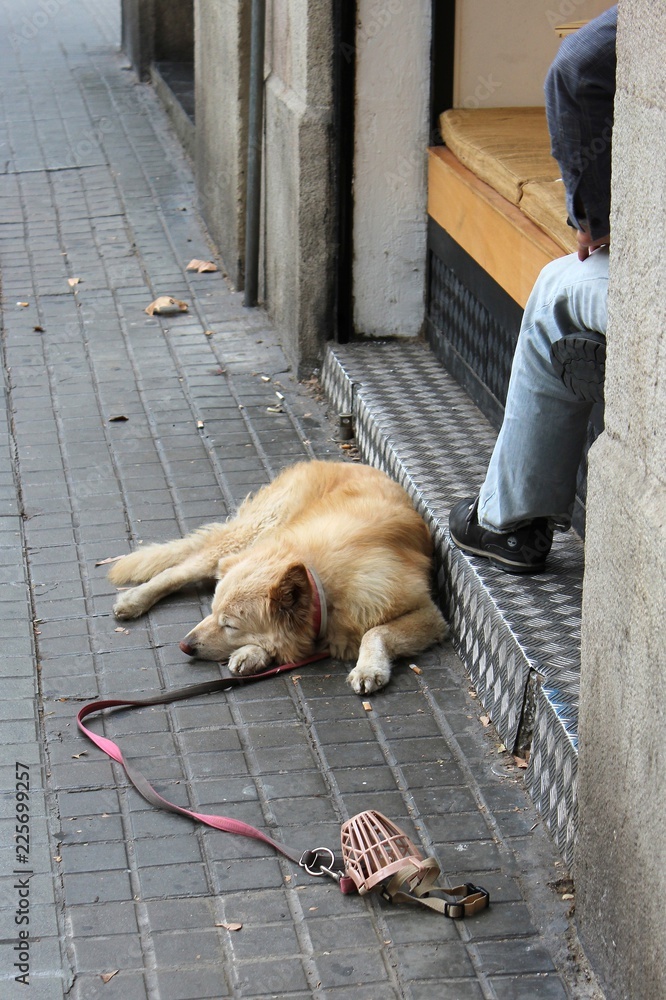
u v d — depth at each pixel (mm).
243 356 7039
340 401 6219
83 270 8414
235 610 4234
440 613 4422
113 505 5336
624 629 2494
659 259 2256
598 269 3438
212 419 6227
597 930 2812
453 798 3521
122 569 4695
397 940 2979
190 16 13156
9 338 7270
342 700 4051
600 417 4141
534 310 3654
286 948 2953
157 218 9438
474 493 4793
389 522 4480
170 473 5641
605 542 2576
